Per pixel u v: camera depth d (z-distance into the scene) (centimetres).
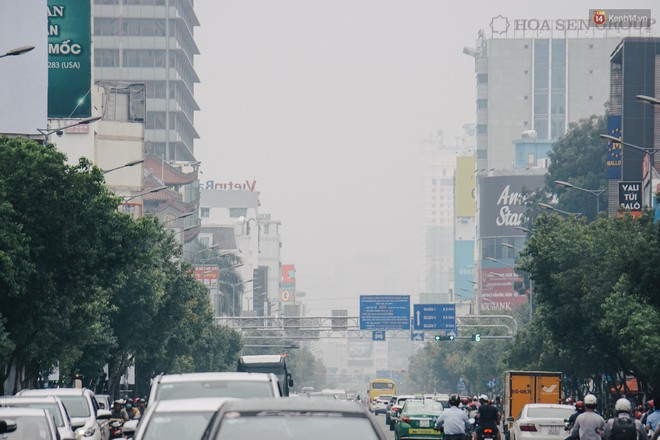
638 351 8144
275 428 1889
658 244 7481
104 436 5378
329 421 1909
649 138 16338
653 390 9150
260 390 3106
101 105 18312
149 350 11819
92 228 7294
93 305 8588
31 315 7350
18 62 10038
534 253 10125
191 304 13325
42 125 10044
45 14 10150
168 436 2492
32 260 7106
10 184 6981
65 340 8531
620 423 3834
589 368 11206
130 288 10688
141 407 7788
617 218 10012
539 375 9588
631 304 8525
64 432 4009
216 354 18238
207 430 1902
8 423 3203
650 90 16412
